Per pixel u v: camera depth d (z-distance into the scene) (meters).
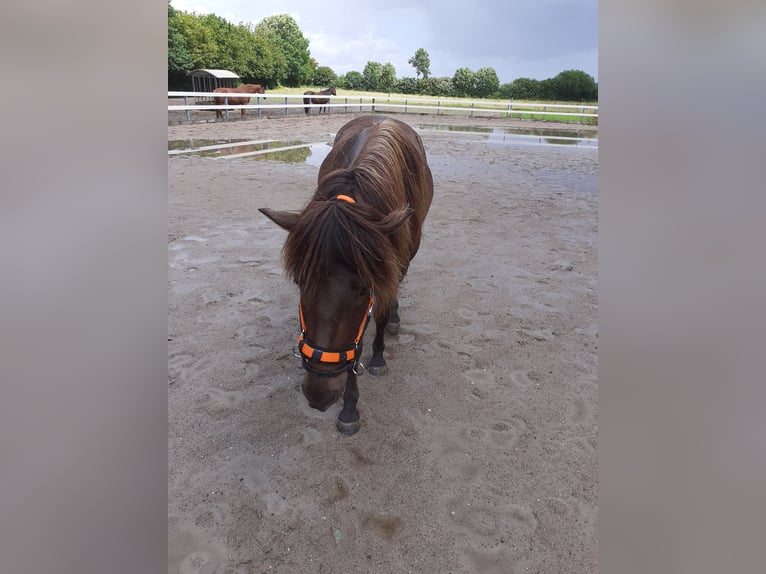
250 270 4.65
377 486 2.29
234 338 3.49
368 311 2.08
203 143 12.90
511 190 8.77
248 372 3.11
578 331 3.79
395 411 2.81
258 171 9.27
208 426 2.62
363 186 2.15
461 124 21.62
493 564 1.94
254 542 2.00
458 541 2.03
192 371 3.09
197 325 3.65
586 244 5.83
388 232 1.90
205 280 4.41
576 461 2.48
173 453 2.42
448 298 4.28
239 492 2.22
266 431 2.61
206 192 7.54
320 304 1.86
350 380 2.59
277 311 3.90
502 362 3.34
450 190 8.55
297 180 8.60
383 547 2.00
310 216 1.86
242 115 18.86
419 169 2.77
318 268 1.79
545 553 1.99
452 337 3.64
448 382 3.10
